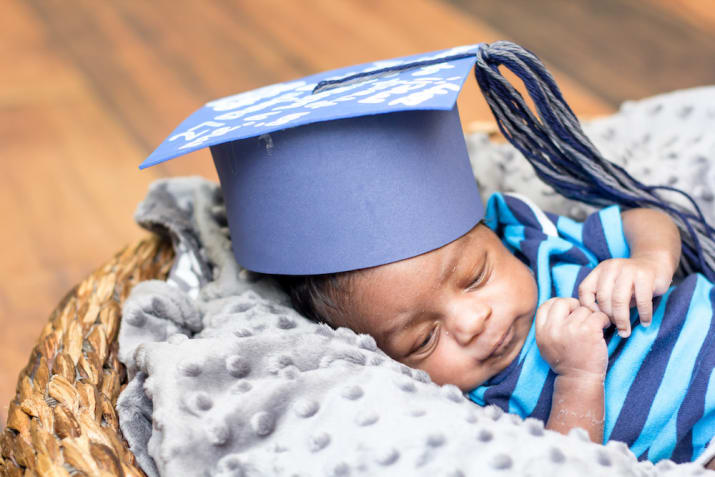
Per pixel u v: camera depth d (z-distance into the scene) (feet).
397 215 2.65
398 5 7.98
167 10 8.39
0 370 4.59
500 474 1.99
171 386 2.37
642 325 2.81
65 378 2.68
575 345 2.70
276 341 2.53
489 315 2.82
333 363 2.47
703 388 2.79
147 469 2.46
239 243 2.98
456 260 2.79
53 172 6.19
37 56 7.69
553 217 3.37
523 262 3.27
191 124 2.79
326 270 2.75
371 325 2.85
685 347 2.84
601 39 6.92
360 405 2.26
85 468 2.22
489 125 4.34
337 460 2.11
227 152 2.77
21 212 5.83
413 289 2.75
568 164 3.04
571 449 2.09
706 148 3.84
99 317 3.06
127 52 7.64
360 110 2.26
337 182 2.61
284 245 2.78
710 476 2.28
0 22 8.32
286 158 2.62
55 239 5.58
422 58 2.93
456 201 2.79
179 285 3.42
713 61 6.43
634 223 3.15
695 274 3.08
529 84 2.72
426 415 2.18
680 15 7.16
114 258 3.55
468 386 2.97
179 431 2.25
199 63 7.34
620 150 3.94
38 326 4.90
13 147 6.47
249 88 6.86
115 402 2.71
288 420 2.29
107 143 6.45
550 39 7.00
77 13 8.44
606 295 2.77
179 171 6.08
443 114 2.74
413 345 2.87
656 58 6.56
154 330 2.92
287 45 7.49
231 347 2.48
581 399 2.69
